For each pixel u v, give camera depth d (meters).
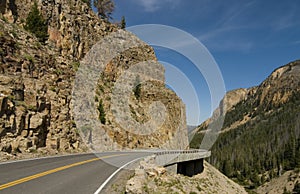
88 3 57.41
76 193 8.71
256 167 145.88
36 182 10.03
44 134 23.64
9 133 19.30
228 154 171.25
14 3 36.56
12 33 26.28
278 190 117.56
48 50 31.73
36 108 23.28
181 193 13.02
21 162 15.53
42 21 35.12
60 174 12.09
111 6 66.19
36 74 25.98
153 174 13.29
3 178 10.51
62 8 43.75
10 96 20.66
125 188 9.59
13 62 23.50
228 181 51.16
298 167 131.62
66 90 30.23
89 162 17.36
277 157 150.62
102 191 9.27
